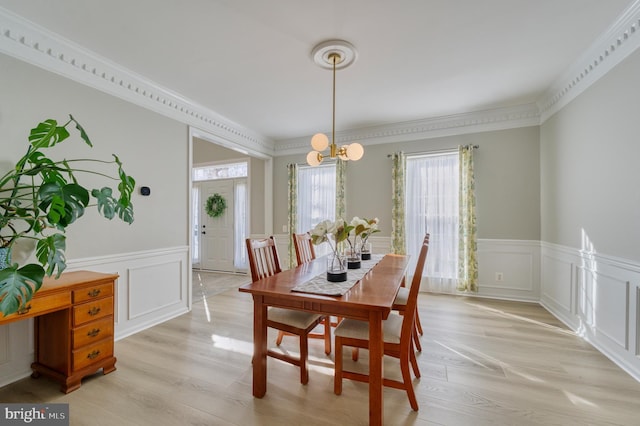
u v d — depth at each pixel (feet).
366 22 6.65
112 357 7.04
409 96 10.75
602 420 5.25
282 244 16.98
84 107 7.98
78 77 7.80
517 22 6.67
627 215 6.90
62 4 5.99
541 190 11.75
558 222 10.30
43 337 6.66
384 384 5.65
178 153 10.85
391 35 7.13
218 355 7.79
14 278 4.67
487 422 5.23
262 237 17.70
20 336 6.69
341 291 5.63
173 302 10.65
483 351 7.89
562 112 9.98
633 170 6.70
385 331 5.69
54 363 6.45
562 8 6.22
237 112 12.35
